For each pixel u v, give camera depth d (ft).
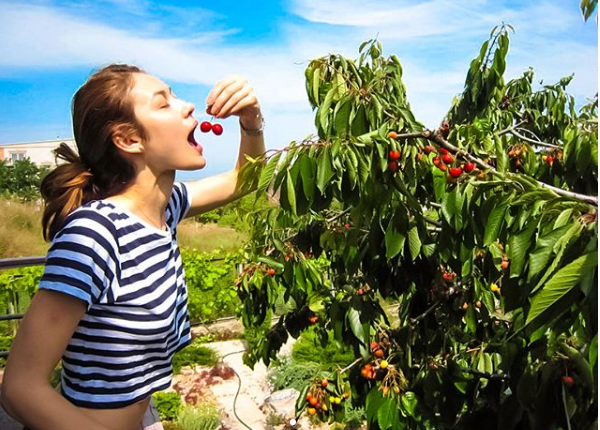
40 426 3.31
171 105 3.99
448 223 5.42
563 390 4.77
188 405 20.90
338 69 8.28
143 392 4.00
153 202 4.09
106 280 3.55
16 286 24.23
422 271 7.83
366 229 8.08
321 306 9.26
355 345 8.08
